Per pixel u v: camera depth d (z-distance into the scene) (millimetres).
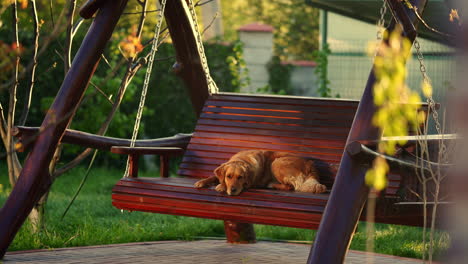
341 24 29578
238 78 28578
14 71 12828
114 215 18172
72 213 17781
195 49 12453
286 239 15484
